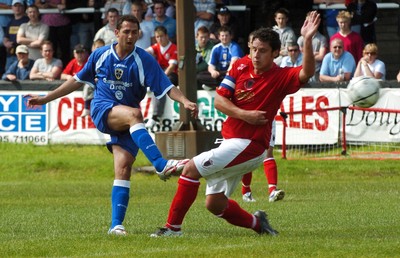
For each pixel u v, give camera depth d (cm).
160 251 2088
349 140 5456
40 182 4869
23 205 3622
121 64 2470
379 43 6719
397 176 5028
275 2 6297
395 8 6488
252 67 2334
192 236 2386
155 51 5553
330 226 2708
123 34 2455
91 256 2042
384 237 2386
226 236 2403
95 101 2491
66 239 2338
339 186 4450
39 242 2288
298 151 5462
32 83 5550
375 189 4256
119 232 2430
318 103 5447
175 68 5528
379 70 5500
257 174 5103
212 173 2334
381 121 5409
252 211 3231
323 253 2058
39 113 5572
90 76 2539
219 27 5931
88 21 6362
